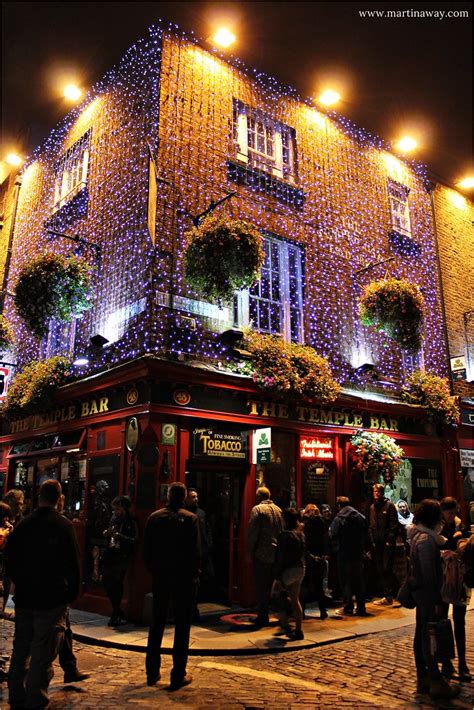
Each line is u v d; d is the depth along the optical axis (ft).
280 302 36.35
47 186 44.47
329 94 39.06
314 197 39.42
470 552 17.44
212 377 29.40
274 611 28.81
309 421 34.55
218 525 32.53
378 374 40.42
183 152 32.76
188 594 17.24
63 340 39.01
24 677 14.24
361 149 43.80
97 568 29.37
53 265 32.35
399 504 37.45
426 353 44.83
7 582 20.85
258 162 37.19
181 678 16.75
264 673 18.51
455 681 17.40
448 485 42.27
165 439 27.81
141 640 22.63
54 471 35.94
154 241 29.35
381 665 19.45
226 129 35.40
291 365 32.12
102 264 34.99
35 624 14.03
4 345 42.06
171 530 17.57
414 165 48.11
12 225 48.32
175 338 29.96
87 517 30.86
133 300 30.99
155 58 33.32
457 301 48.96
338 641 23.20
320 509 34.40
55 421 36.19
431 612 16.22
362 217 42.47
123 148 35.04
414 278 45.52
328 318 38.17
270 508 26.03
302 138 39.75
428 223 48.14
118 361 31.09
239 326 33.73
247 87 37.22
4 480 42.55
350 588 28.22
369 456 34.68
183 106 33.42
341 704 15.30
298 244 37.83
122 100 36.01
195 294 31.40
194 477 33.17
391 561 31.35
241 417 31.07
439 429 43.06
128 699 15.51
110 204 35.35
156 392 27.96
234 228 28.35
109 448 30.40
